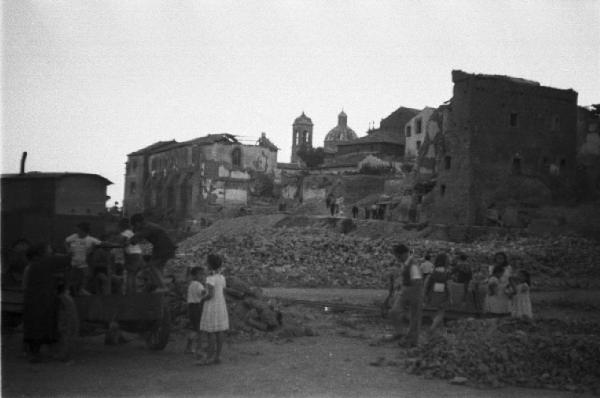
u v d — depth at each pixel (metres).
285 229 46.69
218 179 70.06
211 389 8.73
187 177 71.19
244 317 14.20
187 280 14.84
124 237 12.28
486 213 47.69
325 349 12.20
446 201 49.03
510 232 43.41
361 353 11.80
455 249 35.12
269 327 14.10
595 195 51.50
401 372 10.10
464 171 47.91
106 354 11.19
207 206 69.06
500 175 48.84
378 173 73.94
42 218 15.30
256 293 15.66
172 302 13.91
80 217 15.99
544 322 13.48
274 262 31.58
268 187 72.88
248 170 72.06
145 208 80.44
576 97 52.66
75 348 11.46
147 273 12.21
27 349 10.88
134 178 85.56
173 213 71.75
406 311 15.99
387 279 29.19
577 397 8.80
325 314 17.86
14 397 8.07
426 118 79.12
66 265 10.53
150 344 11.62
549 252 35.88
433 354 10.52
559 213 46.53
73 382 8.92
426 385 9.24
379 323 16.23
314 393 8.64
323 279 29.00
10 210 17.66
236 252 33.38
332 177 71.06
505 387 9.27
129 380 9.16
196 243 53.16
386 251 34.03
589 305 21.81
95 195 19.34
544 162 51.03
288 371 10.03
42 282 10.36
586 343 10.52
